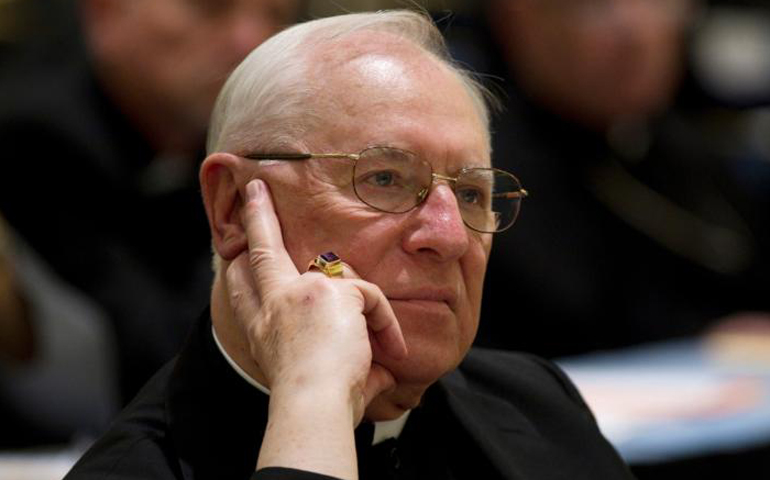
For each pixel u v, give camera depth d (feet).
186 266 49.60
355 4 58.54
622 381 46.19
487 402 29.78
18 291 44.98
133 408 25.89
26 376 44.75
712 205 63.98
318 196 24.97
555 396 30.48
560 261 57.11
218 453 24.95
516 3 59.67
